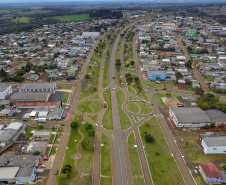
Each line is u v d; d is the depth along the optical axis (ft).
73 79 599.16
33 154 298.97
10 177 258.37
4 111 416.46
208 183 264.11
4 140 320.70
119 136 357.61
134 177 274.57
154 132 368.68
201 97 485.97
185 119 377.71
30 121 396.57
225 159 305.94
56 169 283.79
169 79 597.52
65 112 420.36
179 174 279.28
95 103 468.34
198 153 318.45
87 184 261.03
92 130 350.64
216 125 380.78
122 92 524.93
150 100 485.15
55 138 348.38
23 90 501.15
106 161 301.63
